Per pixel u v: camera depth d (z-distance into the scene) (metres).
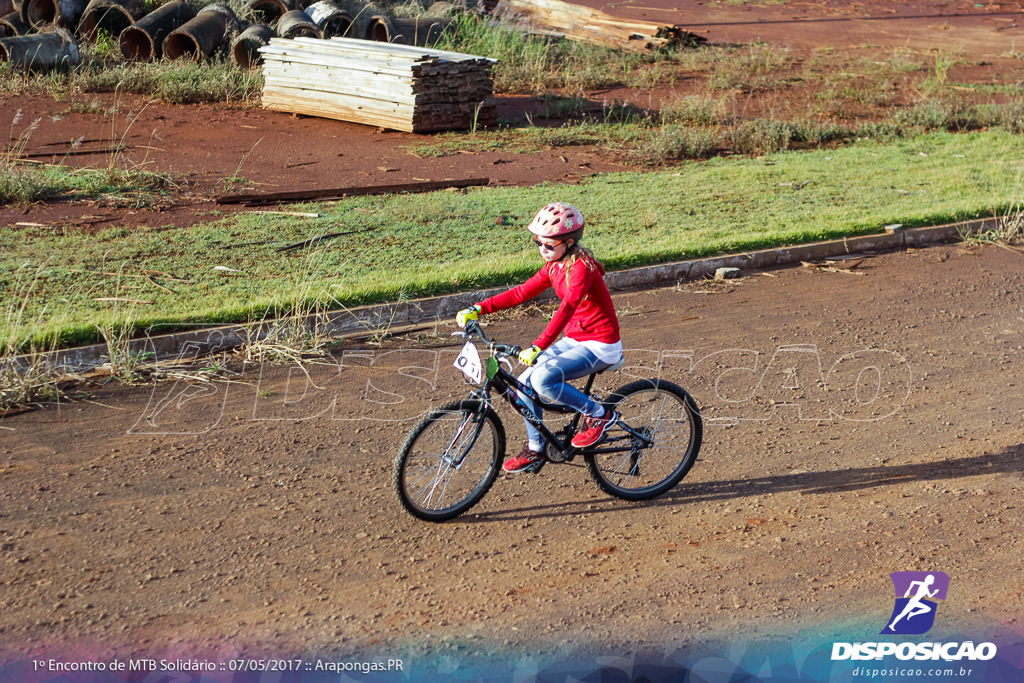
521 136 20.80
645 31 32.97
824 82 29.39
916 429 8.30
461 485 6.90
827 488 7.19
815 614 5.55
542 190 16.27
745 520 6.70
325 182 16.38
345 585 5.74
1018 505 6.91
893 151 20.56
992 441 8.07
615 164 18.91
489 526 6.54
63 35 24.23
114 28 26.70
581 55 30.42
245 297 10.43
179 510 6.50
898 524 6.63
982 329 11.01
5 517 6.28
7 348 8.62
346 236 13.11
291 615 5.41
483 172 17.62
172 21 26.34
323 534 6.30
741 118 23.73
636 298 11.65
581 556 6.18
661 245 12.88
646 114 23.78
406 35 27.95
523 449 7.11
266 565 5.90
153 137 19.11
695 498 7.04
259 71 24.98
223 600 5.52
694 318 11.02
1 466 6.99
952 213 15.20
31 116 20.14
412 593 5.70
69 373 8.62
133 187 15.20
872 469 7.52
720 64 31.00
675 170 18.52
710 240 13.25
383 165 17.84
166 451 7.39
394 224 13.75
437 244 12.87
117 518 6.36
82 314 9.62
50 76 23.42
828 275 12.86
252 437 7.72
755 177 17.83
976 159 19.77
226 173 16.59
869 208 15.51
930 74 30.98
